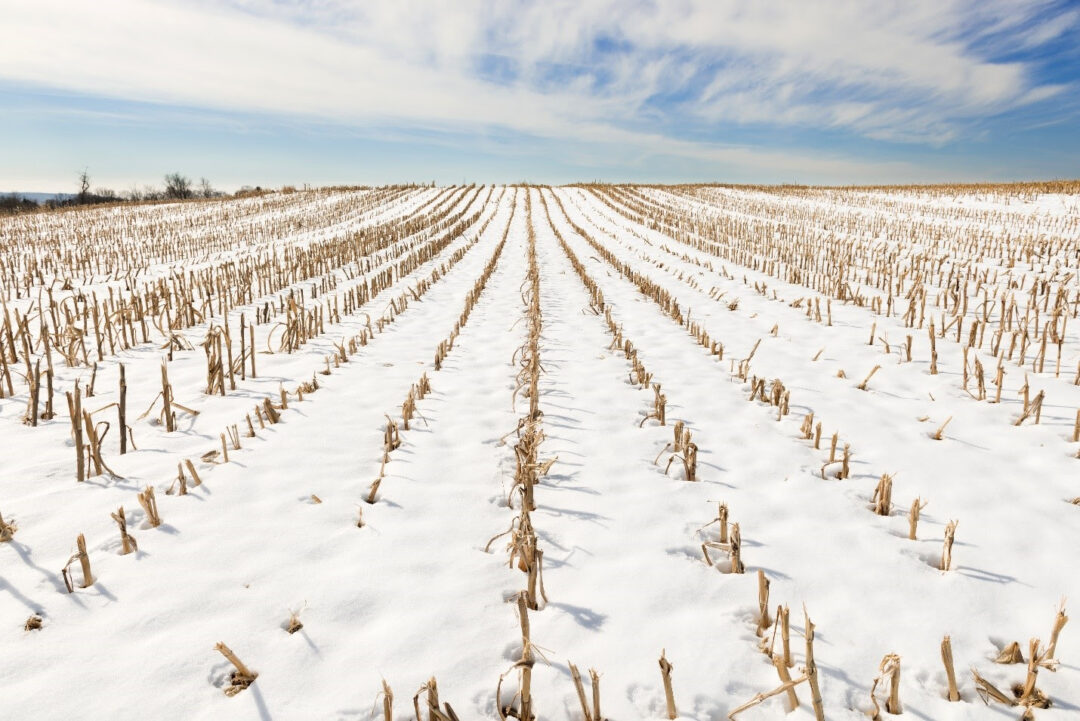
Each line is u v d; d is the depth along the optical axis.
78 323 7.87
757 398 5.29
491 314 9.02
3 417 4.50
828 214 24.70
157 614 2.47
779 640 2.42
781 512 3.41
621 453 4.19
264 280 11.74
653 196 35.69
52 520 3.10
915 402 5.08
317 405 5.02
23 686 2.08
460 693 2.18
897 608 2.60
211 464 3.82
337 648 2.36
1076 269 11.52
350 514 3.34
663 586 2.76
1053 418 4.58
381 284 11.12
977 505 3.43
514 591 2.75
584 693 2.05
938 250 15.01
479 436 4.49
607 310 8.44
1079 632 2.45
